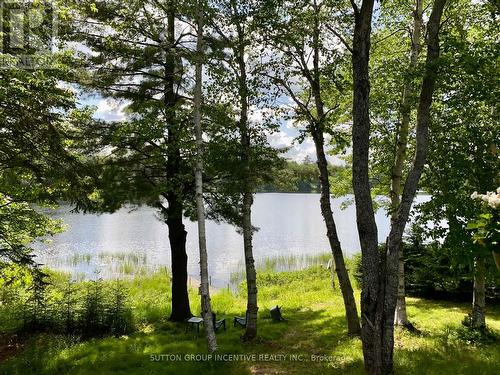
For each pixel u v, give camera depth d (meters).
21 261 10.34
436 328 12.28
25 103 8.77
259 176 12.04
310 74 12.21
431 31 8.98
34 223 12.41
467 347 10.28
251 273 12.10
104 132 12.12
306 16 11.31
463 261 10.07
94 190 11.05
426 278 16.61
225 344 11.33
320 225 63.72
